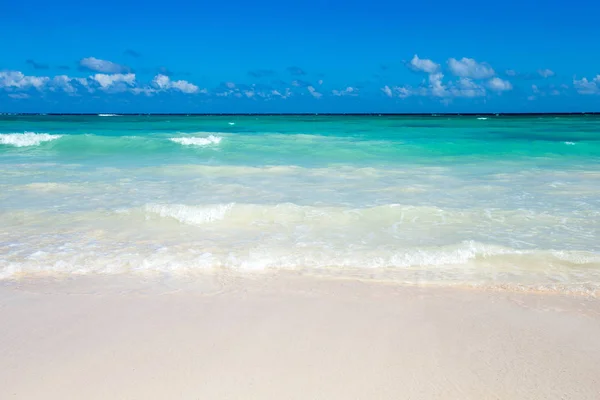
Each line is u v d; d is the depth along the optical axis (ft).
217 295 17.81
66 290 18.16
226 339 14.35
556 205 31.73
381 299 17.57
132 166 48.57
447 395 11.68
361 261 21.63
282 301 17.30
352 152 62.69
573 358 13.50
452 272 20.52
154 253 22.50
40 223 26.99
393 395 11.64
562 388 12.01
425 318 15.99
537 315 16.35
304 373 12.55
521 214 29.30
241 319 15.75
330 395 11.62
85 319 15.69
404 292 18.28
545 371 12.80
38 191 35.01
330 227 27.02
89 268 20.54
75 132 99.81
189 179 40.73
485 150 66.03
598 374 12.67
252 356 13.39
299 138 81.15
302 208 29.55
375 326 15.34
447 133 103.24
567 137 89.35
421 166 50.49
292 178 41.75
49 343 14.08
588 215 29.19
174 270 20.47
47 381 12.17
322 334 14.75
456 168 49.03
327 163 52.80
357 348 13.89
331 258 22.03
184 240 24.61
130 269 20.52
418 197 34.17
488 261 21.77
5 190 35.14
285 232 26.11
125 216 28.48
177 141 69.21
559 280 19.65
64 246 23.27
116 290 18.21
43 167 47.32
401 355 13.53
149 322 15.48
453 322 15.71
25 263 20.89
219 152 62.28
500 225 27.30
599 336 14.85
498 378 12.42
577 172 45.83
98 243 23.86
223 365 12.92
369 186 38.22
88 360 13.15
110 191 35.37
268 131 110.73
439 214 29.17
